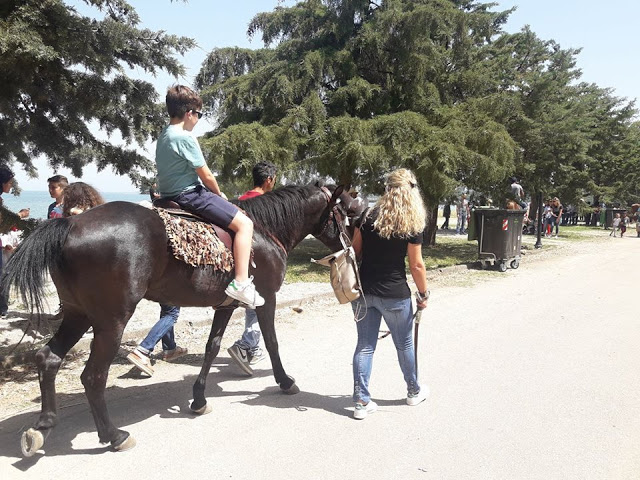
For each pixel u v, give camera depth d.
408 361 4.45
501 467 3.58
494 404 4.62
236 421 4.29
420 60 12.91
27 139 5.86
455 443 3.91
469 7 18.17
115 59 5.59
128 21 5.50
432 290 10.16
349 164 12.02
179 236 3.83
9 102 5.44
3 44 4.40
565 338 6.71
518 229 13.15
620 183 31.45
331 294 9.27
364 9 13.73
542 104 16.45
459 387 5.02
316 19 13.71
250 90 12.92
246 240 4.05
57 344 3.71
